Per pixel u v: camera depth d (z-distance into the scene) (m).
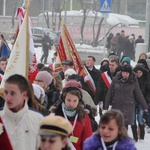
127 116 21.05
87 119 12.98
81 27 87.12
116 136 10.12
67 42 23.42
